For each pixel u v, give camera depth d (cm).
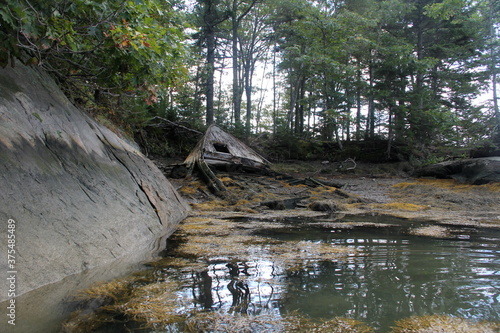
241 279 238
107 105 807
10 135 275
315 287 221
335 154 1994
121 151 548
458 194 916
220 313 178
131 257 300
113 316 173
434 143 1870
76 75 536
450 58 1969
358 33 1909
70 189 308
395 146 1906
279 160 1928
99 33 369
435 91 2020
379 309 183
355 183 1367
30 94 359
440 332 156
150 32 408
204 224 521
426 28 2045
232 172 1245
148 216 433
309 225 522
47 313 173
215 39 2030
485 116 1453
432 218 619
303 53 1983
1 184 229
